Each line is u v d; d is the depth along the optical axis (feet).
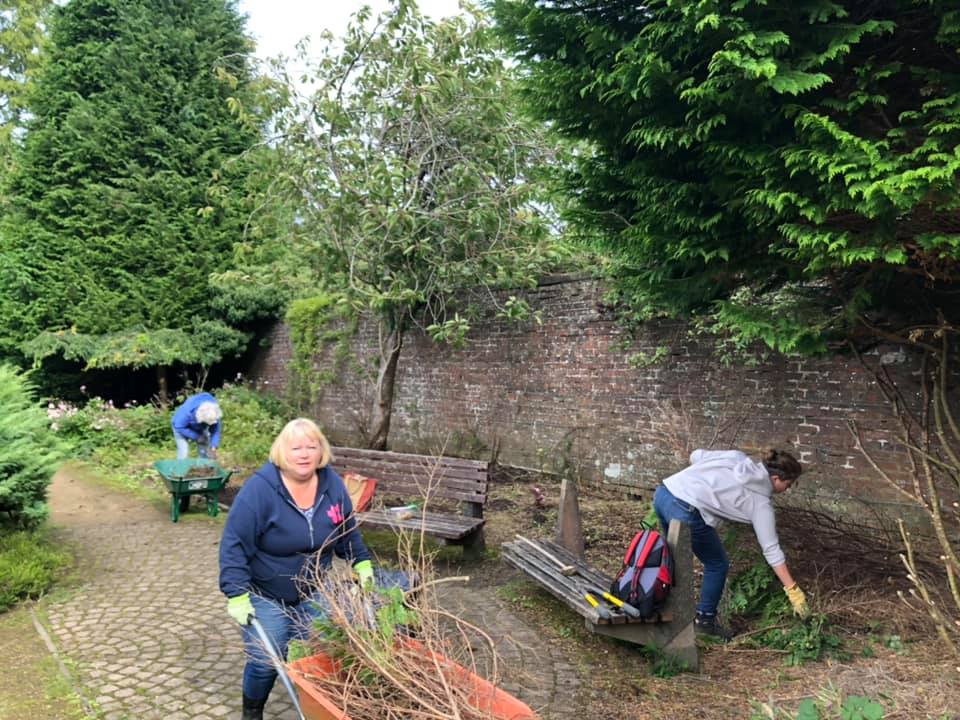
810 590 14.58
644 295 17.11
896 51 11.82
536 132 27.84
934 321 14.47
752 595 15.02
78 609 16.22
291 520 10.69
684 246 13.67
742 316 14.24
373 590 9.33
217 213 50.37
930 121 11.05
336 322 45.37
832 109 11.93
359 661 8.45
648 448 26.27
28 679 12.54
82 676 12.65
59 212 47.26
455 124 27.94
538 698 11.62
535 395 31.76
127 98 48.19
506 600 16.57
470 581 18.04
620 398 27.61
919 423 15.39
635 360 26.73
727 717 10.77
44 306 46.37
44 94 48.49
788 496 20.75
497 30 14.70
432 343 37.88
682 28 11.40
